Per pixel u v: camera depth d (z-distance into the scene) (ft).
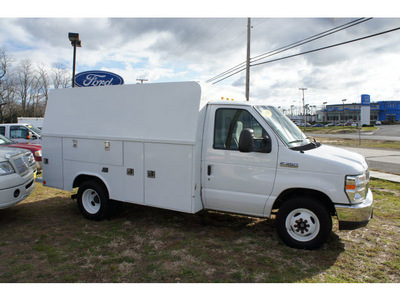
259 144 14.33
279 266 12.41
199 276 11.58
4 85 158.20
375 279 11.53
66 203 22.13
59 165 19.69
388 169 39.19
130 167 16.72
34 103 172.24
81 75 28.32
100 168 17.81
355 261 12.96
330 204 14.07
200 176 15.37
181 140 14.94
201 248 14.14
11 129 40.55
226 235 15.76
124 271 11.94
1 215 19.19
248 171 14.38
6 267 12.33
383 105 306.76
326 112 343.67
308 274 11.82
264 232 16.19
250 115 14.64
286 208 14.01
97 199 18.57
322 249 14.05
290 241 14.07
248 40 71.46
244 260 12.92
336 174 12.94
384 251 13.97
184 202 15.20
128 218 18.62
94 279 11.34
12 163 17.15
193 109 14.87
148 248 14.12
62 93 19.61
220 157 14.88
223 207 15.25
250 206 14.56
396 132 143.54
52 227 17.02
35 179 20.97
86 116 18.40
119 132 17.03
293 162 13.57
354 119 317.42
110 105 17.47
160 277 11.49
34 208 20.79
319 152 14.08
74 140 18.83
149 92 16.14
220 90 16.96
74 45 42.14
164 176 15.65
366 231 16.38
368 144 86.74
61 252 13.69
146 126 16.14
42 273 11.82
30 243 14.78
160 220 18.20
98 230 16.56
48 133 20.01
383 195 24.53
